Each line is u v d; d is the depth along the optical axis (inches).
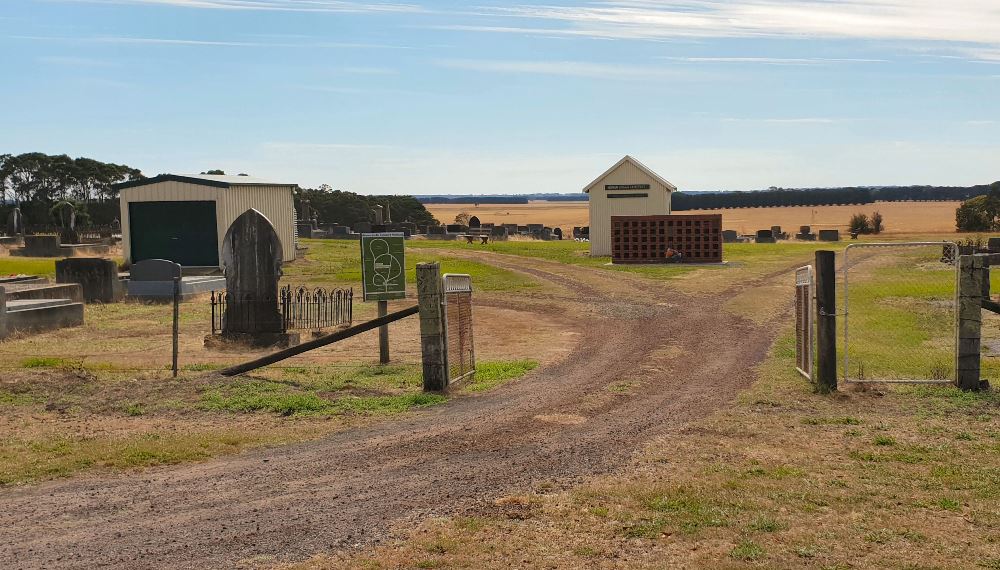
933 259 1600.6
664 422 449.4
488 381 589.9
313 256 1804.9
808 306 554.6
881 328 822.5
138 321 963.3
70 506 325.7
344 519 302.0
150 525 300.7
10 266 1541.6
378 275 698.8
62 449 414.9
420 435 432.1
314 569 254.2
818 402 493.7
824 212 6264.8
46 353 737.6
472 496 324.8
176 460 394.9
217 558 265.6
